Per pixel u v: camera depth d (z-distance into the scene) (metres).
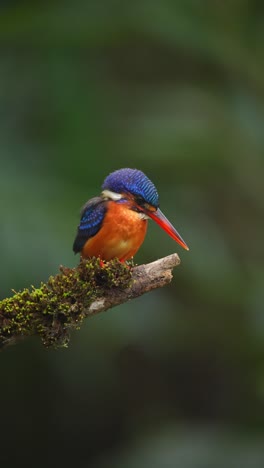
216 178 14.02
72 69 13.73
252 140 14.11
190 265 12.25
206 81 15.69
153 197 7.95
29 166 11.95
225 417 15.31
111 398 15.08
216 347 14.68
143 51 15.59
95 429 15.20
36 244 10.43
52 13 12.89
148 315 12.18
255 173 14.39
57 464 15.15
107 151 12.53
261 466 11.99
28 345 12.91
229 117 14.30
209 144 12.93
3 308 6.17
